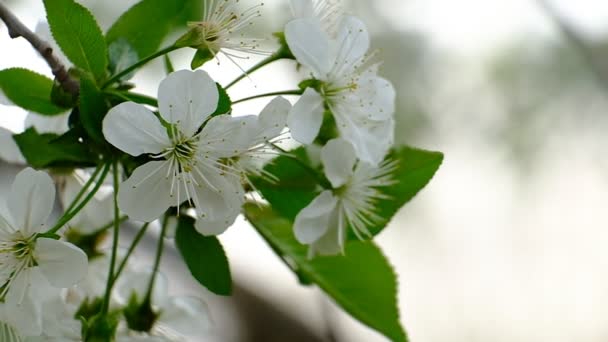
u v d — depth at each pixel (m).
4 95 0.46
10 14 0.45
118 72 0.46
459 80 0.77
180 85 0.44
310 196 0.46
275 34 0.47
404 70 0.76
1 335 0.45
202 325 0.49
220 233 0.45
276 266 0.66
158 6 0.46
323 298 0.59
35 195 0.44
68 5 0.45
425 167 0.48
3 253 0.44
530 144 0.77
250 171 0.45
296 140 0.45
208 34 0.45
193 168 0.44
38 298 0.44
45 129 0.47
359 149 0.46
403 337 0.50
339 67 0.46
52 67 0.45
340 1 0.48
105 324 0.45
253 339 0.60
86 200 0.44
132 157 0.45
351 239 0.48
